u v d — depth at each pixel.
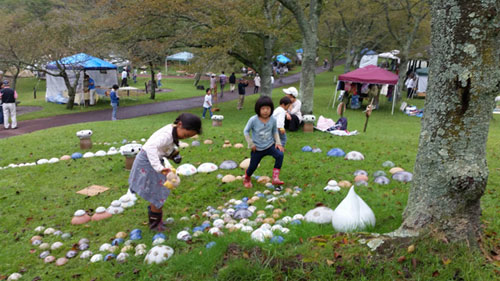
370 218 3.82
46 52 20.30
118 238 4.16
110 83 26.00
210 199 5.42
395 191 5.09
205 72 16.19
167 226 4.44
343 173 6.23
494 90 2.91
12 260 3.85
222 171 6.74
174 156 4.18
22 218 5.00
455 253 2.92
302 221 4.09
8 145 10.35
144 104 23.95
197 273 3.08
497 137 10.60
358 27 33.75
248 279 2.88
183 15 15.28
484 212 4.13
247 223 4.20
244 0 16.88
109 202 5.55
